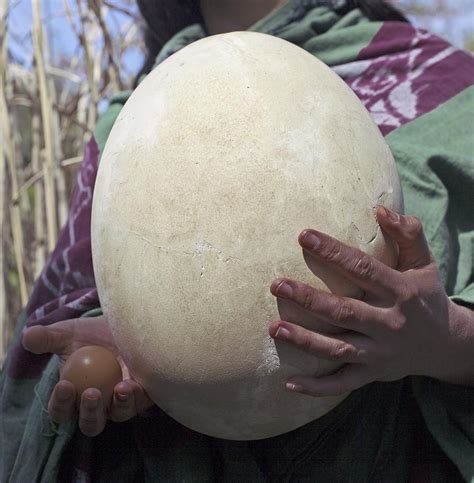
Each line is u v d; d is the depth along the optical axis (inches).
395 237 33.5
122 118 36.1
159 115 34.6
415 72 42.7
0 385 45.2
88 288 43.8
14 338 45.2
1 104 65.0
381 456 37.5
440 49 43.2
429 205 39.5
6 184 70.8
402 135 41.0
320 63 36.3
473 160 40.3
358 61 43.4
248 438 35.8
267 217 32.8
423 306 33.2
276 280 32.0
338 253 32.1
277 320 32.9
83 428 36.5
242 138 33.3
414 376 37.3
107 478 39.5
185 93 34.5
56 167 71.5
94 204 36.0
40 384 40.3
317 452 37.5
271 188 32.9
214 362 33.4
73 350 38.0
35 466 39.7
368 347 32.9
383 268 32.4
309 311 32.0
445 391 37.4
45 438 39.5
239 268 32.8
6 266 71.8
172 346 33.7
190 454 37.9
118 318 34.8
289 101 34.0
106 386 35.8
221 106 33.9
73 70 79.4
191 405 34.9
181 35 45.5
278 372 33.4
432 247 38.9
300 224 32.9
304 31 43.6
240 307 32.9
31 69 74.7
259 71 34.6
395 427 37.9
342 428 37.4
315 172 33.3
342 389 33.4
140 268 33.9
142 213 33.8
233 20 44.9
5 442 43.3
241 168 33.0
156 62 45.8
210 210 32.9
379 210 33.5
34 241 75.2
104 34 67.4
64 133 73.9
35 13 61.5
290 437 37.4
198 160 33.3
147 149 34.3
